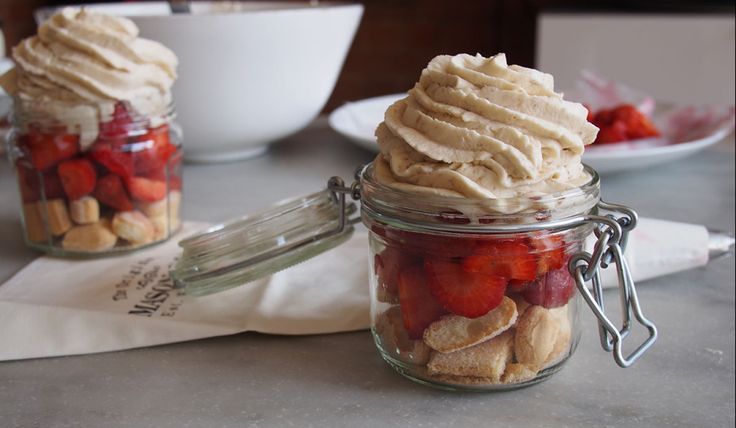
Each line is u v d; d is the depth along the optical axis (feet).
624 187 2.68
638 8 6.17
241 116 2.88
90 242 2.14
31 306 1.86
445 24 7.38
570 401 1.62
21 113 2.11
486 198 1.52
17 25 6.10
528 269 1.54
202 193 2.70
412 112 1.62
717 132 3.04
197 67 2.69
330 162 3.08
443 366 1.59
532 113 1.58
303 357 1.75
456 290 1.55
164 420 1.57
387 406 1.60
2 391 1.66
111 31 2.16
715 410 1.60
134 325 1.80
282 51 2.80
